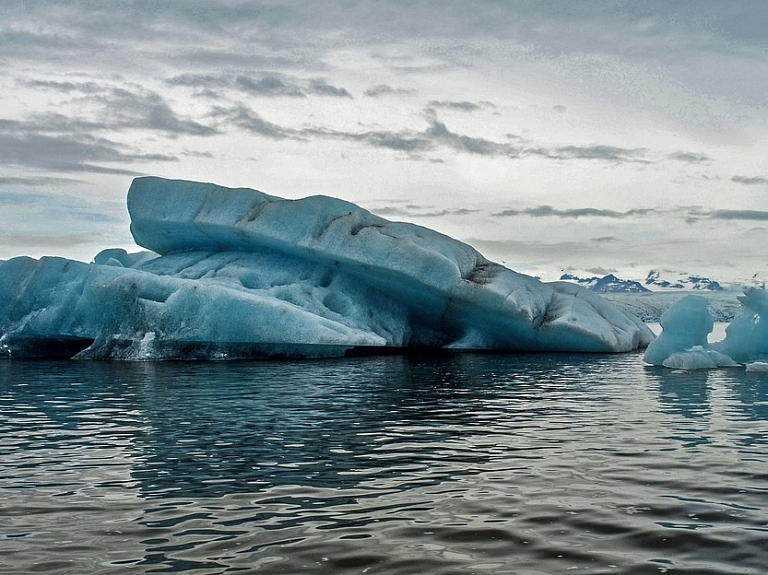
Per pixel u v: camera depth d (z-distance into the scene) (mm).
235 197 22297
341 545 4586
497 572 4156
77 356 18156
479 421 9297
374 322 21625
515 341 23250
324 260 21734
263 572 4152
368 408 10406
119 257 26750
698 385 13648
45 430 8578
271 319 18109
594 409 10406
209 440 7984
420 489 5898
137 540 4672
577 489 5883
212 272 21203
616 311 25656
